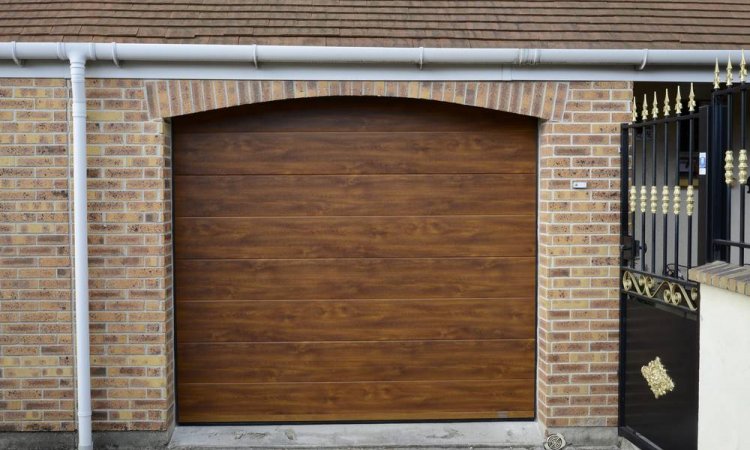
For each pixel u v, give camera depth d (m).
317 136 5.52
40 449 5.25
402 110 5.53
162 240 5.24
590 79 5.30
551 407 5.39
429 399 5.65
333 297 5.58
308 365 5.60
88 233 5.21
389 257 5.59
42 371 5.23
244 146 5.50
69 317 5.22
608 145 5.34
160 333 5.27
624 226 5.33
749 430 3.65
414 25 5.41
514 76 5.27
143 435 5.29
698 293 4.20
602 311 5.37
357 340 5.61
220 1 5.60
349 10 5.56
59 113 5.16
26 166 5.16
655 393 4.84
